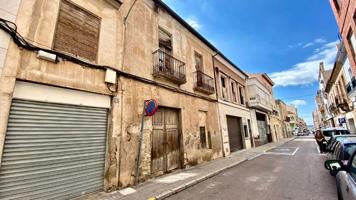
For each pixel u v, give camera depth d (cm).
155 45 826
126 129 600
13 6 412
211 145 1071
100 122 553
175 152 824
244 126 1648
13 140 382
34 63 425
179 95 894
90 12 582
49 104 450
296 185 558
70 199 448
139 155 602
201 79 1103
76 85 494
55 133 447
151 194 495
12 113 389
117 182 540
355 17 866
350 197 234
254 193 502
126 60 657
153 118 748
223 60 1498
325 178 622
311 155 1180
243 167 880
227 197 481
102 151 541
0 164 351
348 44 1034
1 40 381
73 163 468
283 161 1006
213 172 738
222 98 1348
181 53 1001
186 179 639
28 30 429
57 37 489
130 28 709
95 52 573
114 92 586
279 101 3784
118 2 655
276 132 2881
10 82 381
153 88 745
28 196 384
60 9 509
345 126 1777
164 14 929
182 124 872
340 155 481
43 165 415
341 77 1581
